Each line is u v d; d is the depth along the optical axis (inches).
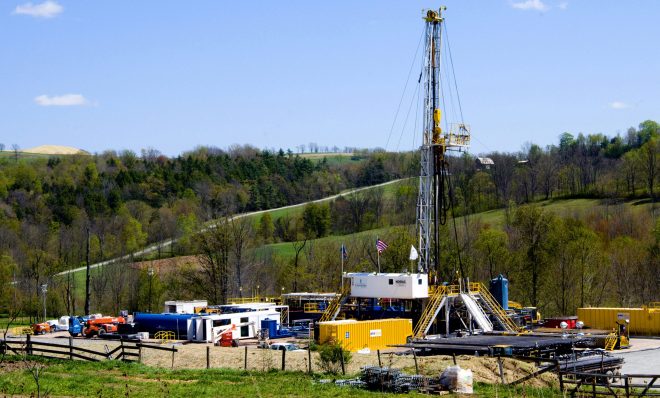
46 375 1445.6
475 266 4343.0
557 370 1611.7
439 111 2994.6
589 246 4106.8
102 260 5575.8
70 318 2967.5
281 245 5787.4
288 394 1294.3
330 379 1505.9
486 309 2984.7
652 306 3762.3
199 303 3198.8
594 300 4128.9
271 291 4441.4
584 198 6653.5
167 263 5211.6
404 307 3019.2
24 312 4084.6
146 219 6835.6
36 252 4869.6
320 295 3299.7
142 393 1258.6
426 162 3036.4
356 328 2423.7
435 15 2970.0
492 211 6441.9
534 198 6929.1
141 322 2807.6
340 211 6752.0
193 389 1315.2
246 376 1518.2
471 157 7598.4
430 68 2994.6
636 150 7642.7
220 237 4163.4
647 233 4980.3
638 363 2400.3
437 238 2992.1
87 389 1288.1
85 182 7731.3
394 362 1829.5
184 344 2559.1
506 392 1414.9
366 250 4670.3
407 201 6525.6
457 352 2037.4
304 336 2763.3
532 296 4151.1
